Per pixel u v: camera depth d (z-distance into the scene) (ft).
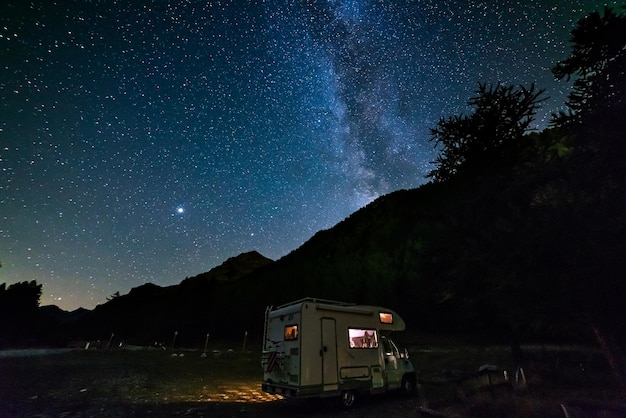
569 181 31.07
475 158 47.11
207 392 43.73
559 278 28.25
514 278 32.30
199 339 170.09
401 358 39.29
